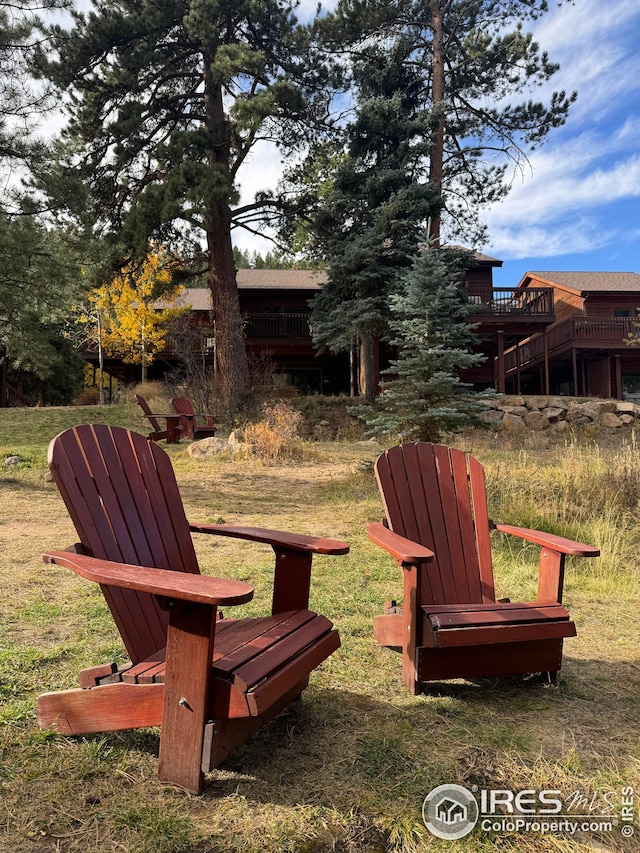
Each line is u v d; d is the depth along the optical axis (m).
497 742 2.09
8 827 1.59
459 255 14.91
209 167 14.09
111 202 15.88
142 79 15.06
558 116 16.77
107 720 1.91
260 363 19.25
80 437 2.17
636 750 2.06
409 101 17.44
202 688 1.71
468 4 16.48
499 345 20.89
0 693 2.33
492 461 8.12
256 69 14.31
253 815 1.66
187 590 1.53
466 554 2.98
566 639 3.15
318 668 2.69
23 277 8.65
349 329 15.18
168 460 2.59
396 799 1.76
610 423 15.24
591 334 22.88
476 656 2.48
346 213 15.57
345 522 5.78
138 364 24.06
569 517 5.54
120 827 1.60
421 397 7.62
